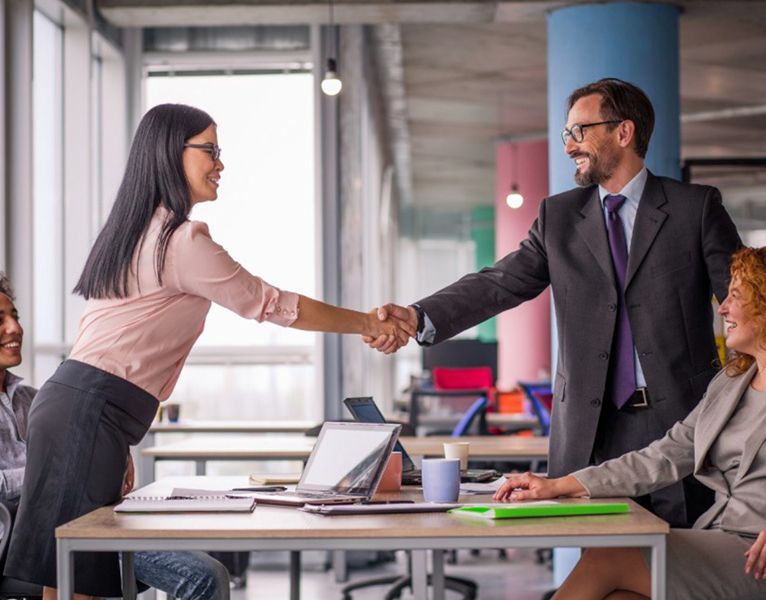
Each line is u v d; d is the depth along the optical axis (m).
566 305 3.16
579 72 6.67
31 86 5.72
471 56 10.05
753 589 2.57
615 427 3.09
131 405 2.66
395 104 12.30
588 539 2.20
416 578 4.14
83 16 6.77
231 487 2.99
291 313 2.87
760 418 2.71
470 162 16.95
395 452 2.93
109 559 2.63
